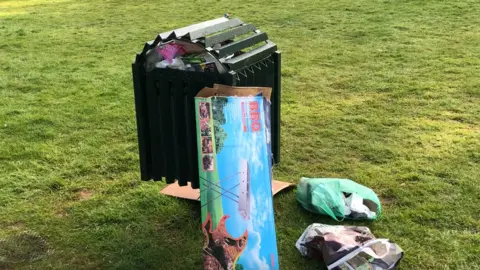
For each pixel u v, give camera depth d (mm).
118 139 5227
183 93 3146
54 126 5633
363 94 6531
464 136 5012
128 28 12039
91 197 4039
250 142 2965
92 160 4699
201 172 2955
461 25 10391
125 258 3252
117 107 6254
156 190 4062
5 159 4754
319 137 5164
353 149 4848
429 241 3316
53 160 4711
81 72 8062
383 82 6977
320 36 10188
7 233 3555
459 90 6457
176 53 3225
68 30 11969
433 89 6531
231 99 2967
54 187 4207
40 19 13812
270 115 3322
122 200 3963
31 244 3430
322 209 3604
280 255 3223
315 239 3135
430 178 4152
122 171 4488
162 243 3408
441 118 5551
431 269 3057
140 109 3326
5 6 16984
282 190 3975
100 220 3691
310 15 12539
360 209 3568
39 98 6695
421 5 12891
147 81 3234
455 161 4453
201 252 3303
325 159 4660
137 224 3627
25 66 8500
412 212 3656
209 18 12992
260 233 2914
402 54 8422
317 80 7250
